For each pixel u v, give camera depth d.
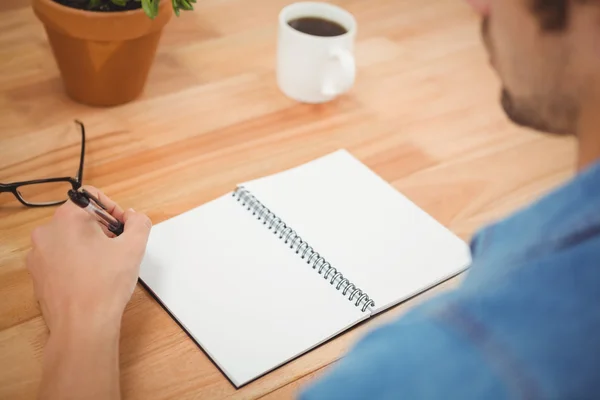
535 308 0.33
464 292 0.36
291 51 1.01
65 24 0.89
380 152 0.98
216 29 1.18
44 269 0.71
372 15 1.26
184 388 0.68
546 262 0.34
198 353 0.71
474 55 1.19
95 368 0.64
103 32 0.89
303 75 1.02
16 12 1.15
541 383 0.32
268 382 0.69
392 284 0.79
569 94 0.39
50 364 0.64
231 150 0.96
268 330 0.73
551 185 0.96
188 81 1.07
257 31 1.19
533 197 0.94
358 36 1.21
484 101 1.10
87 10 0.90
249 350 0.71
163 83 1.06
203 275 0.78
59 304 0.68
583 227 0.34
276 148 0.97
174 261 0.79
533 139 1.04
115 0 0.89
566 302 0.33
